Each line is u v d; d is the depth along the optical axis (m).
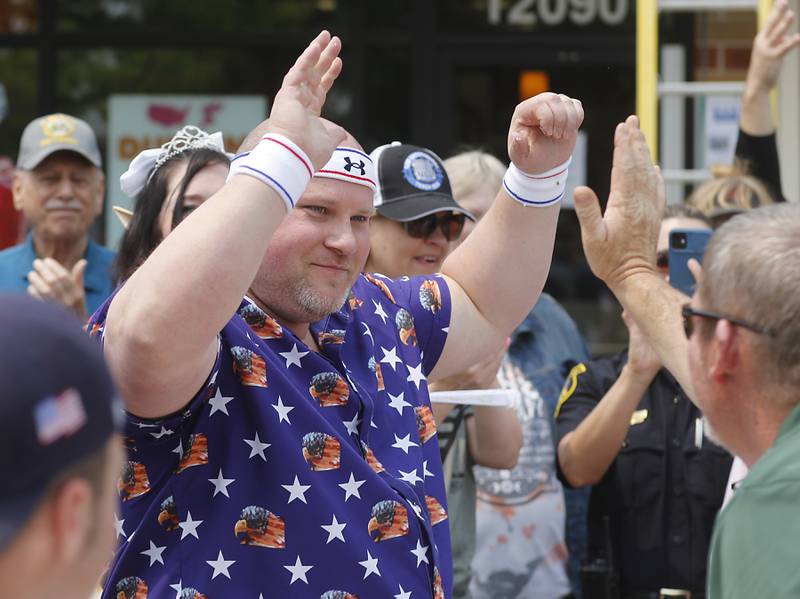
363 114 9.92
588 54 9.91
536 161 3.84
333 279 3.45
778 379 2.80
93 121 10.00
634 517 5.44
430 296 3.94
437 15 9.94
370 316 3.74
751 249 2.83
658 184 4.16
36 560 1.67
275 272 3.42
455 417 5.13
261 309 3.48
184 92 10.01
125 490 3.29
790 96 9.25
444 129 9.98
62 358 1.68
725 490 5.36
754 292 2.80
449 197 5.39
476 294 4.02
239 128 10.00
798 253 2.79
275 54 9.97
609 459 5.43
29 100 10.00
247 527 3.25
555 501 5.79
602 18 9.90
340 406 3.46
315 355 3.46
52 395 1.66
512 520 5.72
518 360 6.09
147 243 4.64
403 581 3.36
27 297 1.75
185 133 4.95
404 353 3.77
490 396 4.51
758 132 6.42
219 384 3.29
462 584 5.16
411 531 3.41
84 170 6.92
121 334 2.95
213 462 3.27
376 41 9.92
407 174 5.30
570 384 5.92
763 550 2.61
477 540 5.72
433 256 5.33
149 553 3.26
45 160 6.83
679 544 5.39
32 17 9.98
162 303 2.91
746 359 2.84
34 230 6.94
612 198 4.15
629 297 4.07
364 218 3.56
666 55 9.68
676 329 3.94
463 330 3.98
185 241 2.95
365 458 3.45
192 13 9.96
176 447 3.27
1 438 1.62
